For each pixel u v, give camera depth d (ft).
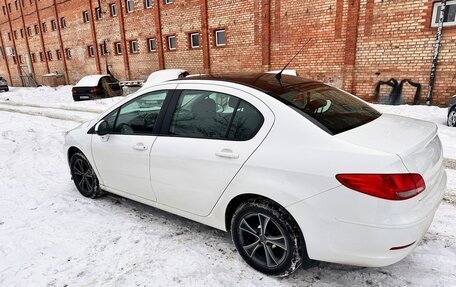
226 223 9.23
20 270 9.06
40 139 24.14
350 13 37.06
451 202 12.12
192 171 9.26
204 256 9.42
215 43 53.52
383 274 8.35
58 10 87.45
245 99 8.66
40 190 14.88
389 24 34.71
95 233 10.84
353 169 6.74
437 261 8.72
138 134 10.93
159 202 10.79
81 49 84.12
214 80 9.70
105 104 45.70
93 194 13.51
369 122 8.55
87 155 12.87
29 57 107.76
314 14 40.37
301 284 8.11
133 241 10.30
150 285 8.27
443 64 32.14
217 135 8.96
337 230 7.04
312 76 42.32
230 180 8.46
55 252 9.84
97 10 75.61
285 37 43.91
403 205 6.53
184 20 56.80
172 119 10.07
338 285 8.04
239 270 8.74
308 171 7.18
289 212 7.55
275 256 8.30
